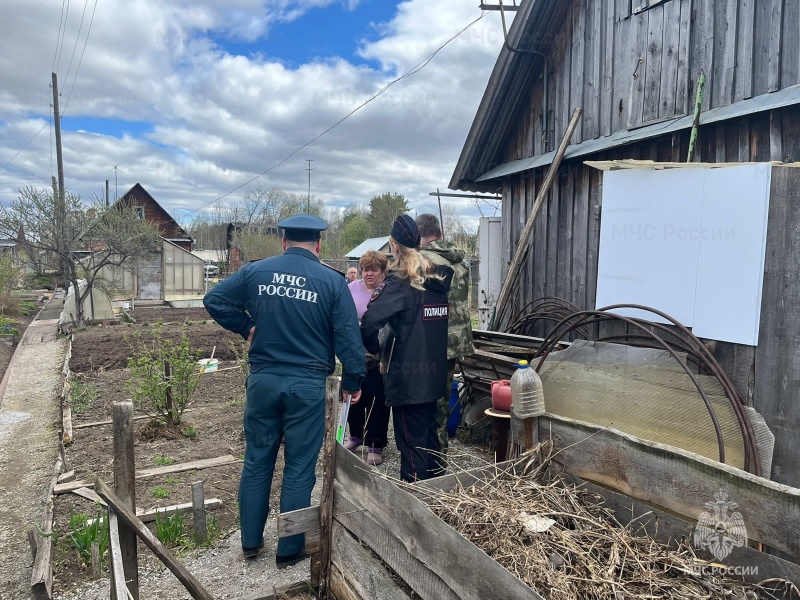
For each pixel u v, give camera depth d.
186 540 3.72
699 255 3.74
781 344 3.24
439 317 3.79
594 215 5.64
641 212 4.17
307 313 3.32
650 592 1.98
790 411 3.18
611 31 5.56
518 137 6.99
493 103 6.72
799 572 1.79
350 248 50.78
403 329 3.67
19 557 3.78
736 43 4.32
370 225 52.34
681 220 3.86
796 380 3.15
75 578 3.37
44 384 9.12
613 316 3.83
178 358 6.29
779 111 3.92
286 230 3.53
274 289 3.34
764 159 4.05
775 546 1.86
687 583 2.01
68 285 18.67
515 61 6.42
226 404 7.30
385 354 3.80
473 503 2.50
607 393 3.82
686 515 2.15
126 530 2.67
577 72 6.00
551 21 6.20
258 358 3.38
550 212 6.29
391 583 2.27
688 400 3.43
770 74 4.06
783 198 3.23
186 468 4.92
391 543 2.28
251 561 3.47
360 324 3.70
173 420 6.08
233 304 3.50
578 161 5.87
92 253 17.50
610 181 4.43
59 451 5.79
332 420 2.71
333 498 2.73
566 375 4.05
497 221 7.79
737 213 3.48
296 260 3.46
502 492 2.60
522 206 6.79
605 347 3.88
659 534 2.26
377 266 5.03
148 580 3.30
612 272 4.46
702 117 4.38
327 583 2.77
